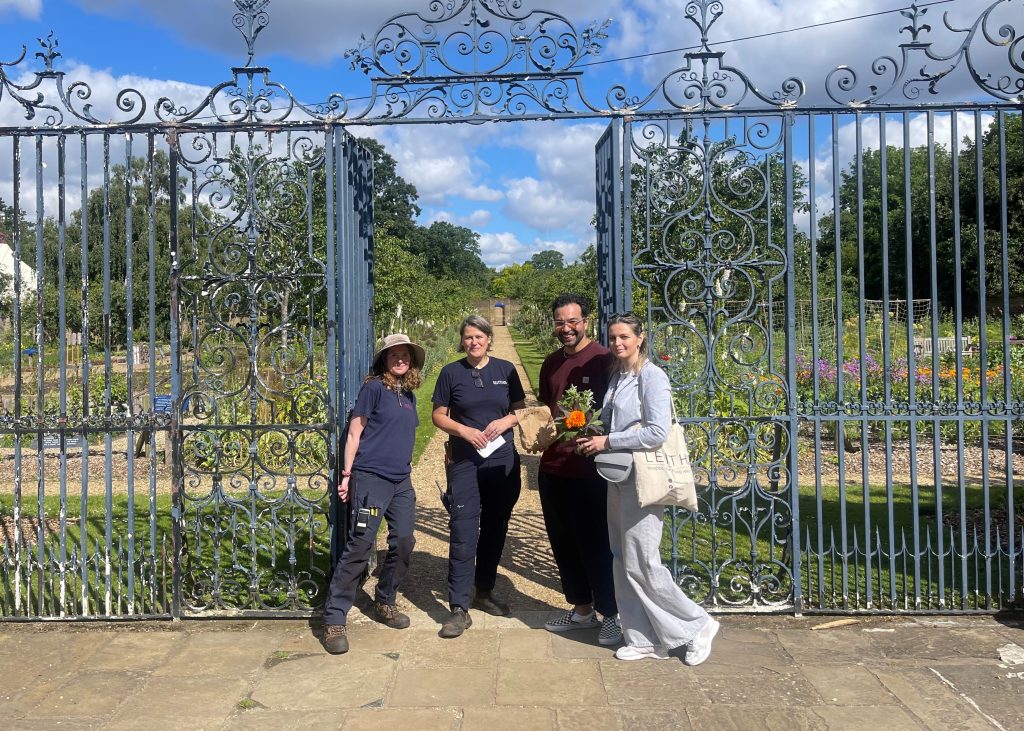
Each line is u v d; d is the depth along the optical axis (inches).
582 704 132.2
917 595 169.9
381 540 232.1
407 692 137.5
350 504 164.1
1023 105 164.7
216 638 162.9
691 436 227.8
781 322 435.8
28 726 126.6
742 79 168.7
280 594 183.8
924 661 147.3
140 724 127.3
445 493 172.7
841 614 170.7
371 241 212.4
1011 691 135.0
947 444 383.2
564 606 179.8
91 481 328.2
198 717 129.6
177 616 172.2
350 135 185.5
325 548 218.7
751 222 170.1
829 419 169.3
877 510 259.3
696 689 137.0
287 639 161.9
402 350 166.2
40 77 167.3
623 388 148.6
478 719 127.7
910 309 168.7
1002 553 170.9
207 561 206.4
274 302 176.6
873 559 209.8
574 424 149.9
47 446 374.6
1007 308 167.2
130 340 171.2
